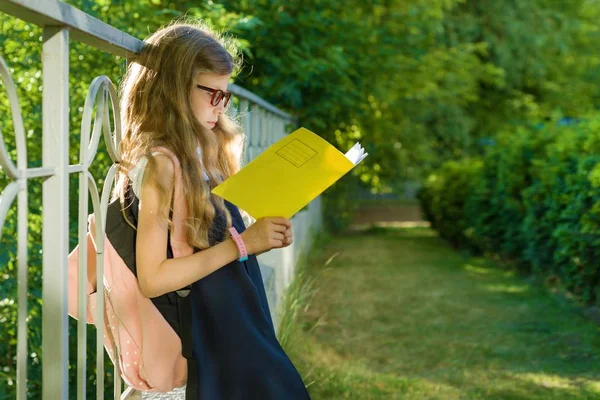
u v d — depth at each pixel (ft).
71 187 14.38
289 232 6.95
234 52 8.20
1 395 13.21
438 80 59.57
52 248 6.00
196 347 6.82
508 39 67.62
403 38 46.34
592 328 24.97
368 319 26.78
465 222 47.73
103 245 7.18
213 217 7.00
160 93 7.25
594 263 26.45
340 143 48.91
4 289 13.10
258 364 6.82
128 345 7.11
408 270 39.83
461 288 33.83
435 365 20.80
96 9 17.57
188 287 6.97
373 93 43.83
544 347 22.65
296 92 34.96
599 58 73.46
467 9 67.15
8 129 13.94
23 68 14.33
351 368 19.43
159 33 7.55
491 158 42.65
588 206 26.78
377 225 72.64
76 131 14.97
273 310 16.17
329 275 36.88
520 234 36.78
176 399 9.74
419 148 60.59
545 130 36.65
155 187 6.79
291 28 35.60
